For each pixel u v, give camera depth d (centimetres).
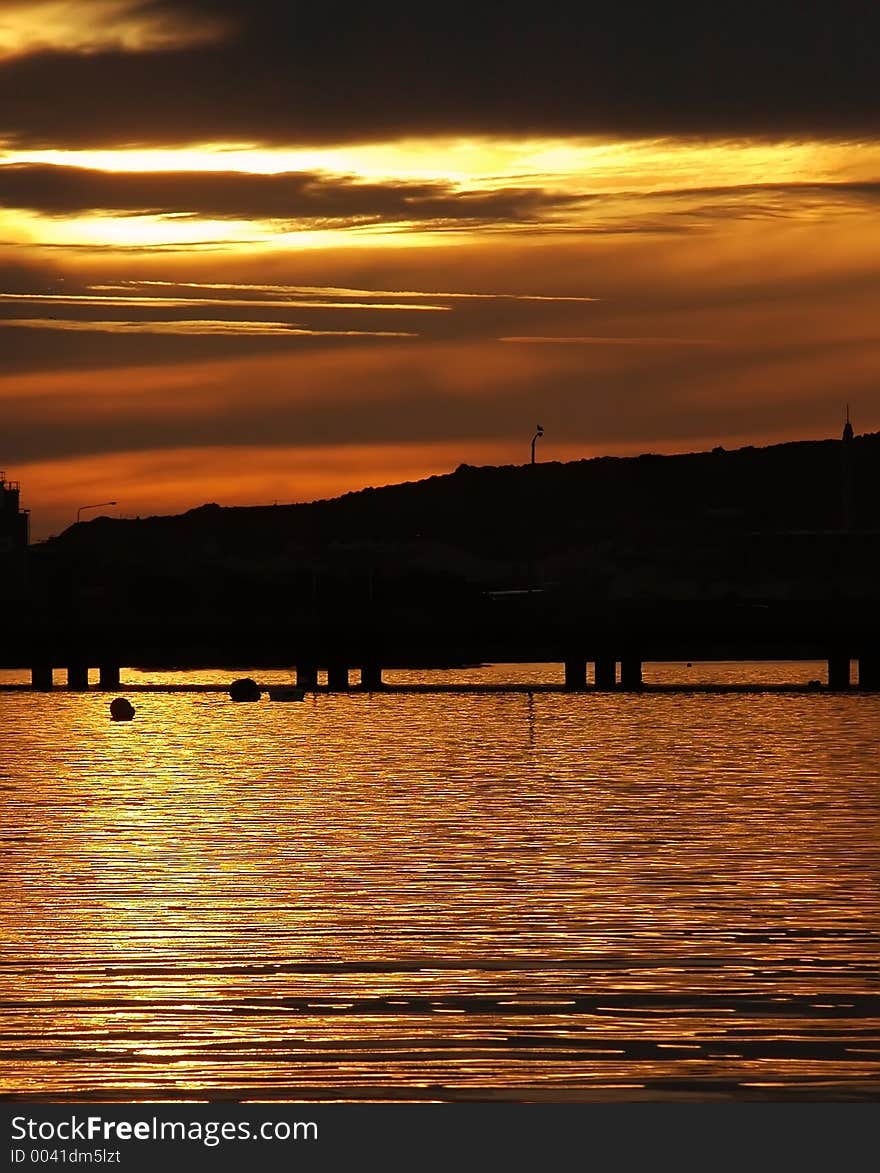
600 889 12625
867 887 12688
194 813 17712
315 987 9525
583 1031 8662
